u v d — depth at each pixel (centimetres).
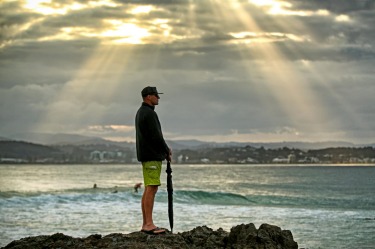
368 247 2039
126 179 11050
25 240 1066
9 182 9381
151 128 1002
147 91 1020
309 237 2275
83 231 2395
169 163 1038
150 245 963
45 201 3922
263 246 1023
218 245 1052
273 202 4378
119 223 2688
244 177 12938
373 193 6016
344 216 3128
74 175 14262
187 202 4188
